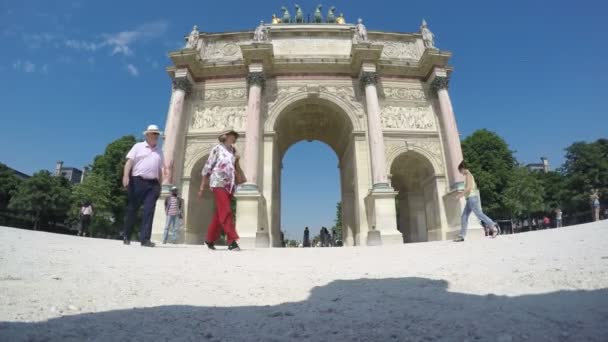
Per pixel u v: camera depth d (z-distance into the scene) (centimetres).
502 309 432
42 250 907
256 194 2741
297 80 3416
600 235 1033
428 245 1504
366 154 3189
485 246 1203
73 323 392
